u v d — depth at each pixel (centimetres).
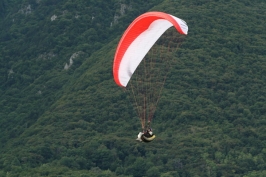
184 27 9381
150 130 10062
